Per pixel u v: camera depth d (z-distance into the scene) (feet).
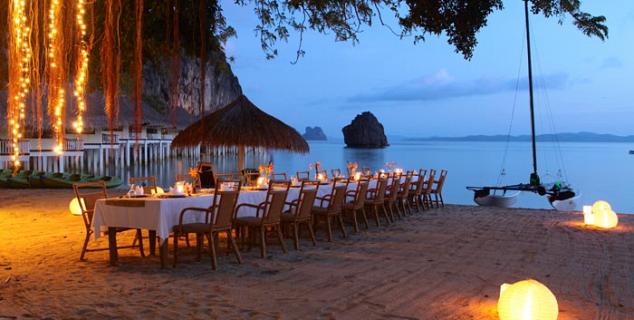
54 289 18.60
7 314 15.78
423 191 44.86
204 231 21.88
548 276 21.27
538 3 20.81
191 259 23.95
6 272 21.09
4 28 17.15
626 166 150.51
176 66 18.34
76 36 16.35
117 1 16.84
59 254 24.73
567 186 59.41
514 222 37.40
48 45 16.28
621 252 26.30
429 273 21.54
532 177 58.49
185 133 37.40
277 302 17.24
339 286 19.34
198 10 24.71
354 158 197.88
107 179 69.87
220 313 16.03
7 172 67.87
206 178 36.04
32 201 49.26
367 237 30.83
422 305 17.11
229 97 150.20
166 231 21.80
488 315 16.16
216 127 36.22
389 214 40.29
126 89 25.59
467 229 34.04
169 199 22.21
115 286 19.04
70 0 15.94
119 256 24.49
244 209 26.45
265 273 21.34
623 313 16.52
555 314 15.02
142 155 158.61
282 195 25.38
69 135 103.30
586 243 28.84
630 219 39.14
